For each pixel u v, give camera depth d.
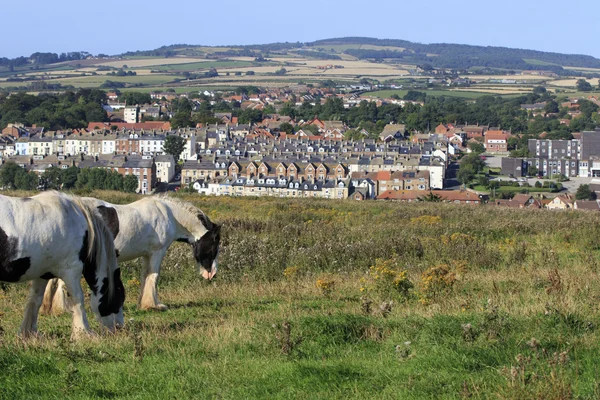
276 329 13.98
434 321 14.57
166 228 18.78
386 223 37.91
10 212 13.57
